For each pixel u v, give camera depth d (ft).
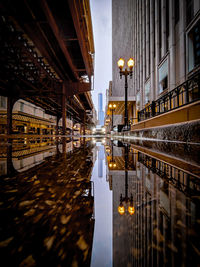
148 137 24.79
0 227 2.20
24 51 29.91
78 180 4.79
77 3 35.53
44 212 2.70
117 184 4.28
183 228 2.10
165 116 18.44
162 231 2.03
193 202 2.99
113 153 11.59
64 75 54.75
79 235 2.03
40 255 1.65
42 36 34.58
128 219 2.39
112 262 1.55
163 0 39.50
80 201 3.20
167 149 11.78
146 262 1.48
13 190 3.89
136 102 72.74
